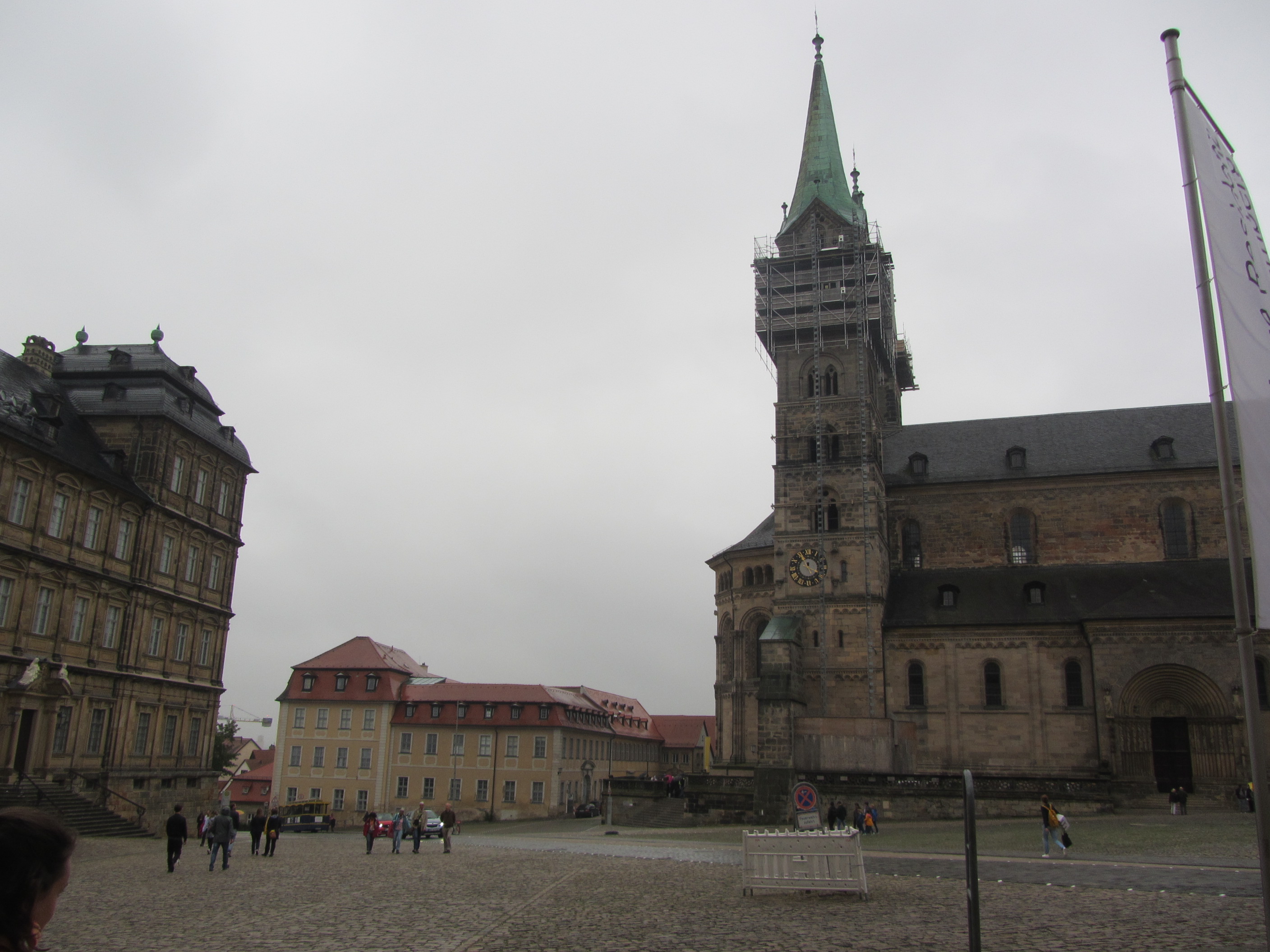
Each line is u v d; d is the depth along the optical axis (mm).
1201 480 77750
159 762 70250
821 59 98938
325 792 114000
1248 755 65125
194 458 75250
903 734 73375
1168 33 17766
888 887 29969
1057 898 26672
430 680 131250
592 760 126000
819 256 86625
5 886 5027
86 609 63281
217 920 24406
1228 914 23500
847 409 81875
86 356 76000
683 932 22031
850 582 78125
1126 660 68875
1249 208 17875
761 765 70562
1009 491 82625
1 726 55062
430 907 26641
